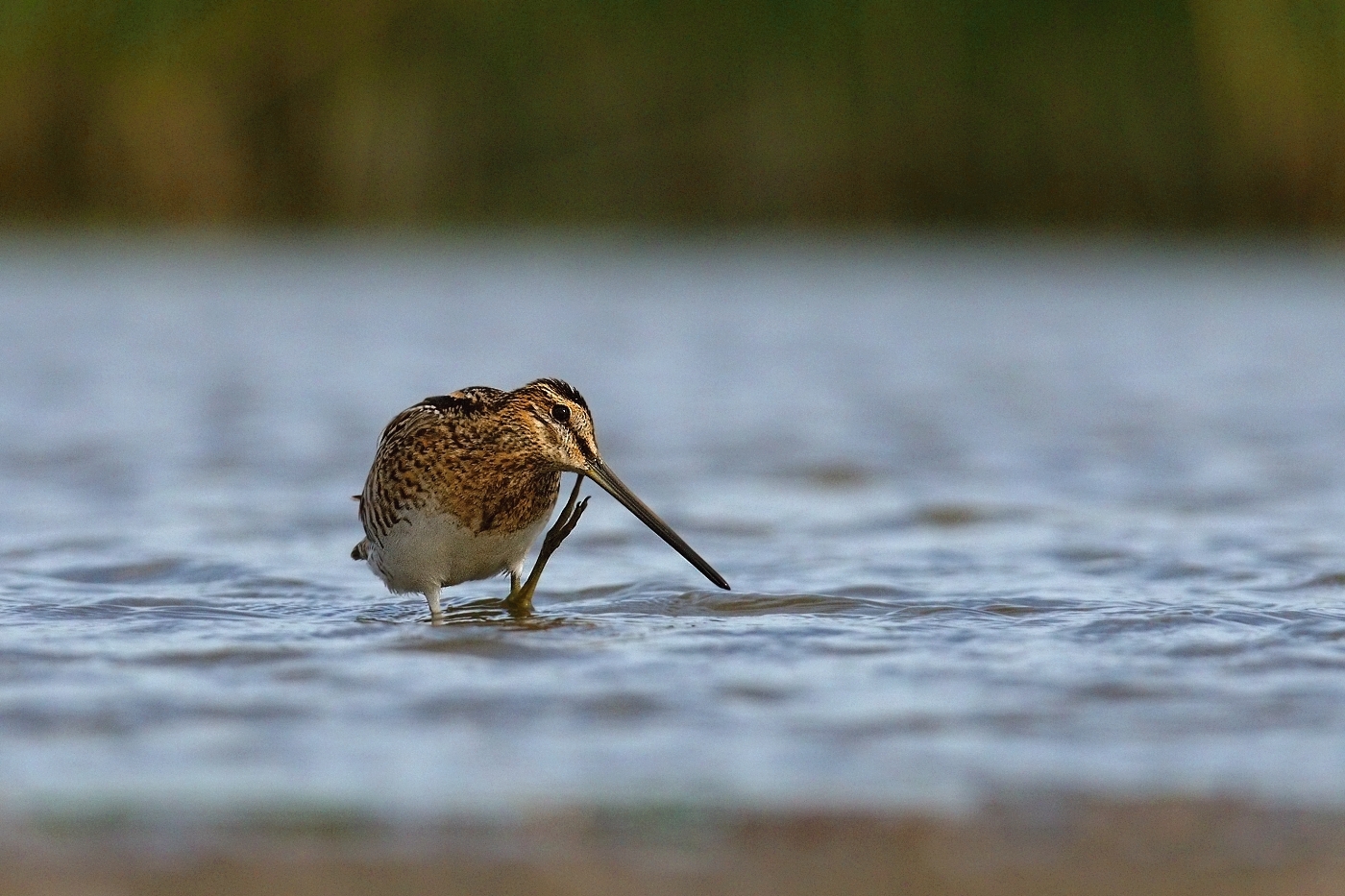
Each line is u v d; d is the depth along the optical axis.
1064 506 13.16
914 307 30.28
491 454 9.55
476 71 40.72
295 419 18.05
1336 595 9.62
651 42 40.53
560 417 9.75
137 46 39.53
